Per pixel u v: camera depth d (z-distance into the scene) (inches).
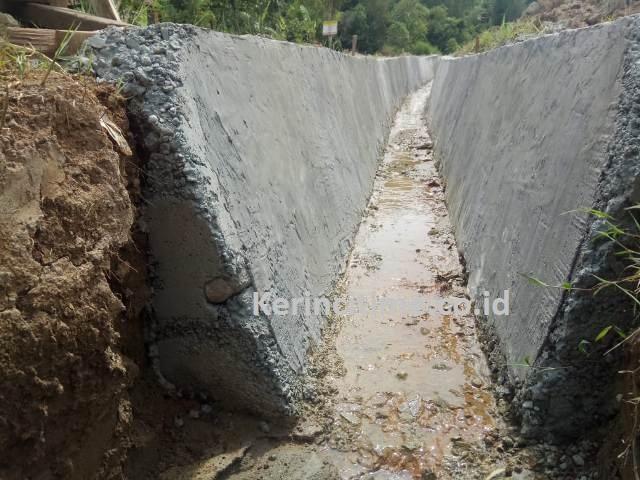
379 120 384.8
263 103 135.3
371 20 1111.0
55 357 62.0
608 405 93.2
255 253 105.2
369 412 110.7
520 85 165.9
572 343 91.4
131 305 92.0
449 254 191.8
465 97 289.6
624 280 83.3
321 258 154.4
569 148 108.3
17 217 62.3
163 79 91.7
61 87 75.7
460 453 100.1
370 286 168.4
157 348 102.0
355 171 238.1
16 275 59.6
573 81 117.5
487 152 187.6
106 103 85.4
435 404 113.3
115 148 81.4
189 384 104.1
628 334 88.5
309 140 171.8
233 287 95.5
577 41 122.6
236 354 98.8
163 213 92.4
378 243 203.6
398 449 101.0
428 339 139.0
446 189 258.5
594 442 93.7
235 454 94.2
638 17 94.2
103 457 73.0
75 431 66.6
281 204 129.5
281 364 103.2
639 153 83.3
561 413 96.1
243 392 102.0
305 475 92.6
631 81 88.8
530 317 106.7
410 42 1242.6
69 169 71.4
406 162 339.9
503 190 151.1
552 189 112.0
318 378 119.6
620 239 85.7
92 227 71.7
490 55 239.8
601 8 325.4
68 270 65.9
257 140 123.9
